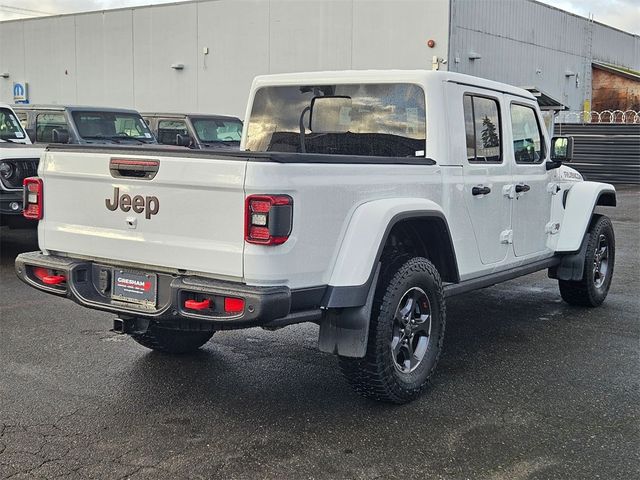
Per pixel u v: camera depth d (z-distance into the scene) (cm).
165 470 359
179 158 386
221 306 374
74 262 438
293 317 385
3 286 769
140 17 2695
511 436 405
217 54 2519
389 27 2136
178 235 393
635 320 670
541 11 2594
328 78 549
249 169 363
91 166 425
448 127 499
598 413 440
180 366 518
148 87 2719
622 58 3475
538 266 629
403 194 450
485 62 2262
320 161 390
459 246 511
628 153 2192
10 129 1004
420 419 427
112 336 588
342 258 402
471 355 555
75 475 352
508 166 570
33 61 3055
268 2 2370
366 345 412
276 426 415
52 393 461
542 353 562
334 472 359
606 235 713
